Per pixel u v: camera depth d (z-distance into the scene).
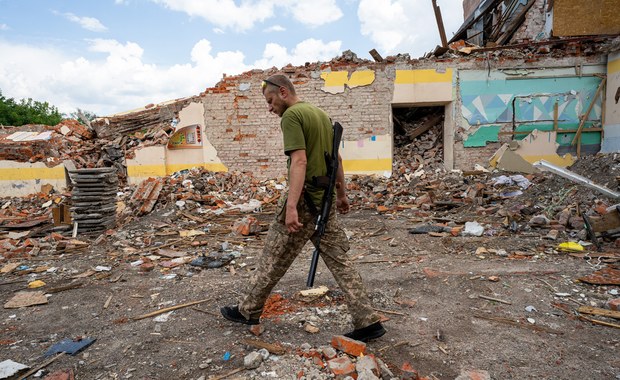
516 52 9.70
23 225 7.13
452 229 5.50
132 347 2.46
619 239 4.32
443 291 3.31
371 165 10.30
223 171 10.83
